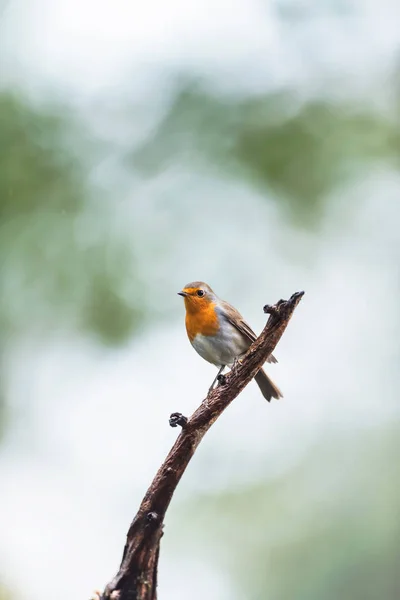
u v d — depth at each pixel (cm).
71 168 1309
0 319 1256
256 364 639
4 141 1280
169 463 618
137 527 605
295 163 1318
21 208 1287
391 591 1191
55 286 1254
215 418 632
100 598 607
